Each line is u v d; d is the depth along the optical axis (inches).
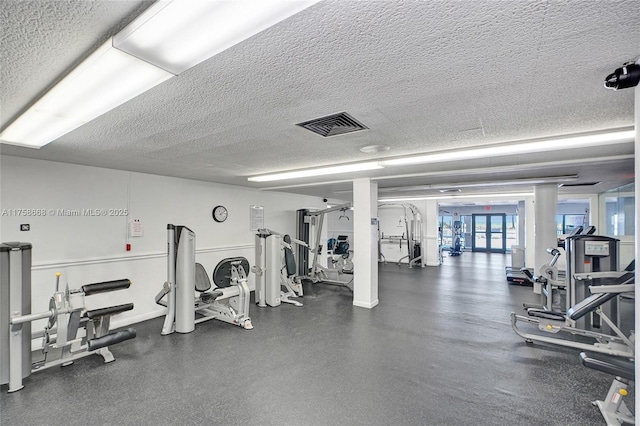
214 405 90.6
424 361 119.0
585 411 87.6
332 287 260.8
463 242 592.7
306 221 282.2
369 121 85.5
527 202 326.6
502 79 59.4
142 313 171.9
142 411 87.7
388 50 48.3
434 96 67.9
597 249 150.7
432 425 81.6
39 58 49.8
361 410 88.1
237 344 136.3
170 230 154.4
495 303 207.6
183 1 32.3
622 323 169.6
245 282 166.6
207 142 107.5
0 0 35.6
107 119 82.1
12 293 99.7
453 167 159.0
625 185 220.2
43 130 81.7
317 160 140.4
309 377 106.6
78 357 116.2
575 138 98.1
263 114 79.0
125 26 41.6
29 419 84.3
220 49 41.9
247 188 244.4
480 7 37.5
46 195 137.9
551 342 129.8
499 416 85.3
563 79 59.3
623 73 50.3
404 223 422.9
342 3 36.5
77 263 147.0
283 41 45.3
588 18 39.5
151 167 156.6
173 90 63.5
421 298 221.0
